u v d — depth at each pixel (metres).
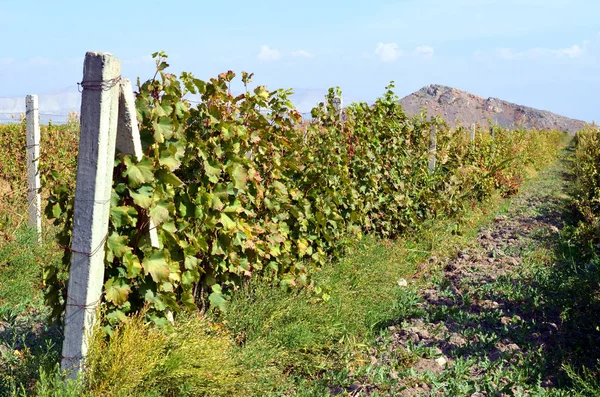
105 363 3.62
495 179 16.50
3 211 8.20
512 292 7.02
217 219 4.88
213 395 3.93
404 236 9.52
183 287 4.55
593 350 5.29
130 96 3.74
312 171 6.82
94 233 3.57
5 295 6.10
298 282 5.84
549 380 4.82
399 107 9.81
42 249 7.16
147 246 4.05
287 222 6.31
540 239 10.45
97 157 3.50
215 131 4.90
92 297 3.64
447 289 7.22
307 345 4.94
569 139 54.88
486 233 11.43
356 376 4.72
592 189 13.45
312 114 7.70
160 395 3.84
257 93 5.53
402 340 5.56
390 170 9.35
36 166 8.10
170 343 4.07
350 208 7.83
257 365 4.37
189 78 4.79
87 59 3.44
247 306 5.16
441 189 11.79
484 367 4.99
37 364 3.78
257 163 5.82
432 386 4.62
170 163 4.16
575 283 6.80
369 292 6.48
